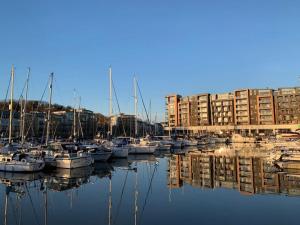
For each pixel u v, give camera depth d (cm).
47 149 5322
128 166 5553
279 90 17838
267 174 4388
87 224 2181
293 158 4781
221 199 2916
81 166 5059
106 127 15588
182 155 7806
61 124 16212
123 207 2655
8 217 2367
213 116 19812
